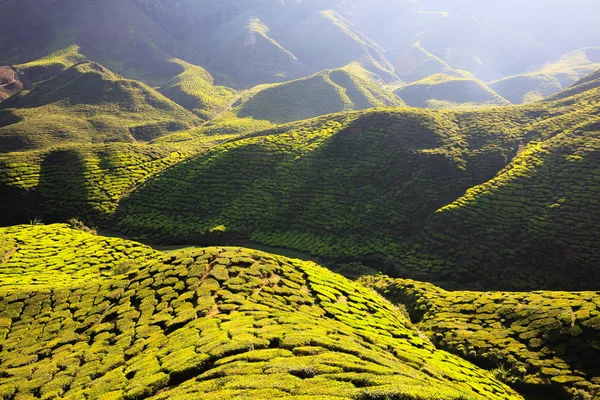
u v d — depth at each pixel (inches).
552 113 3371.1
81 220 3139.8
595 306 1441.9
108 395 842.2
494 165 2871.6
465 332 1512.1
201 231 2847.0
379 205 2834.6
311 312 1336.1
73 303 1588.3
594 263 1948.8
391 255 2429.9
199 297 1349.7
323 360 783.7
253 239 2758.4
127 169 3759.8
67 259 2385.6
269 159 3521.2
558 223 2186.3
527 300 1648.6
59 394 981.2
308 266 1898.4
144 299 1455.5
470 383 1110.4
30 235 2721.5
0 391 1040.8
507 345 1396.4
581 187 2332.7
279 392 625.0
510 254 2166.6
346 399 589.6
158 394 780.6
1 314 1557.6
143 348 1095.0
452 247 2335.1
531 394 1217.4
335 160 3336.6
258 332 966.4
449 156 2984.7
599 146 2561.5
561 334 1362.0
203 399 624.4
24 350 1305.4
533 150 2829.7
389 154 3191.4
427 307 1776.6
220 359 840.3
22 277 2094.0
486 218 2393.0
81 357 1160.8
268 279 1583.4
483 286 2084.2
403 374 797.9
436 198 2699.3
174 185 3410.4
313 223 2810.0
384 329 1378.0
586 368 1229.7
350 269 2353.6
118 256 2442.2
